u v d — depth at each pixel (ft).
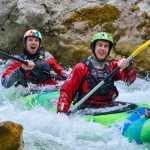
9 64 33.40
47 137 22.57
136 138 22.18
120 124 23.35
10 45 50.34
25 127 24.09
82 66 26.40
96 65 26.71
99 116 24.80
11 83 31.01
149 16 44.70
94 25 47.34
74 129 23.85
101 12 47.83
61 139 22.63
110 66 26.99
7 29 50.06
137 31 44.60
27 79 33.76
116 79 27.32
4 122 18.90
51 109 28.04
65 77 36.52
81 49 46.14
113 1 48.08
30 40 34.17
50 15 49.39
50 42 48.39
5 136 18.53
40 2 50.08
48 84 34.63
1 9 49.93
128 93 36.96
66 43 47.39
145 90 38.24
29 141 21.59
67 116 25.41
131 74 27.17
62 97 26.17
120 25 46.06
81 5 49.24
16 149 18.79
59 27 48.26
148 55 42.73
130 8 46.34
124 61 25.53
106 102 26.78
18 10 49.37
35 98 30.40
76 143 22.26
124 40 44.78
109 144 22.21
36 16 48.75
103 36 26.21
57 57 47.67
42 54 34.88
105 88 26.30
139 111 24.54
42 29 49.01
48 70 34.58
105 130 23.39
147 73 42.60
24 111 27.86
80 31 47.47
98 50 26.37
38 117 25.70
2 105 30.94
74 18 48.39
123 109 25.21
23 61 29.14
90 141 22.63
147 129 21.97
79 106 26.58
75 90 26.58
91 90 25.64
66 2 50.01
